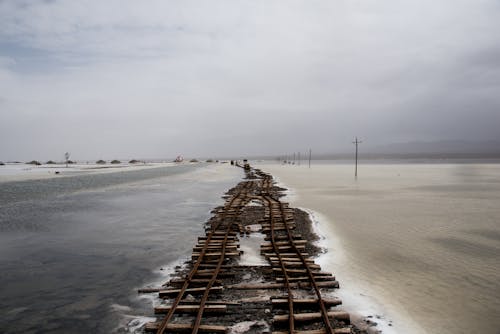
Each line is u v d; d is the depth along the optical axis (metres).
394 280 8.73
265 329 6.30
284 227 14.76
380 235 13.55
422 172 58.22
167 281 9.03
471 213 18.30
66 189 34.22
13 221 17.59
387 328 6.34
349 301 7.45
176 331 6.26
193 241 13.41
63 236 14.32
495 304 7.33
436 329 6.32
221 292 7.88
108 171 71.56
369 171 62.56
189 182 44.00
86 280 9.22
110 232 15.05
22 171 70.75
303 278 8.55
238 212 18.95
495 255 10.82
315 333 5.91
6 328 6.68
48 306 7.63
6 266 10.43
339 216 17.75
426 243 12.29
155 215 19.38
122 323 6.78
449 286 8.32
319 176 50.19
